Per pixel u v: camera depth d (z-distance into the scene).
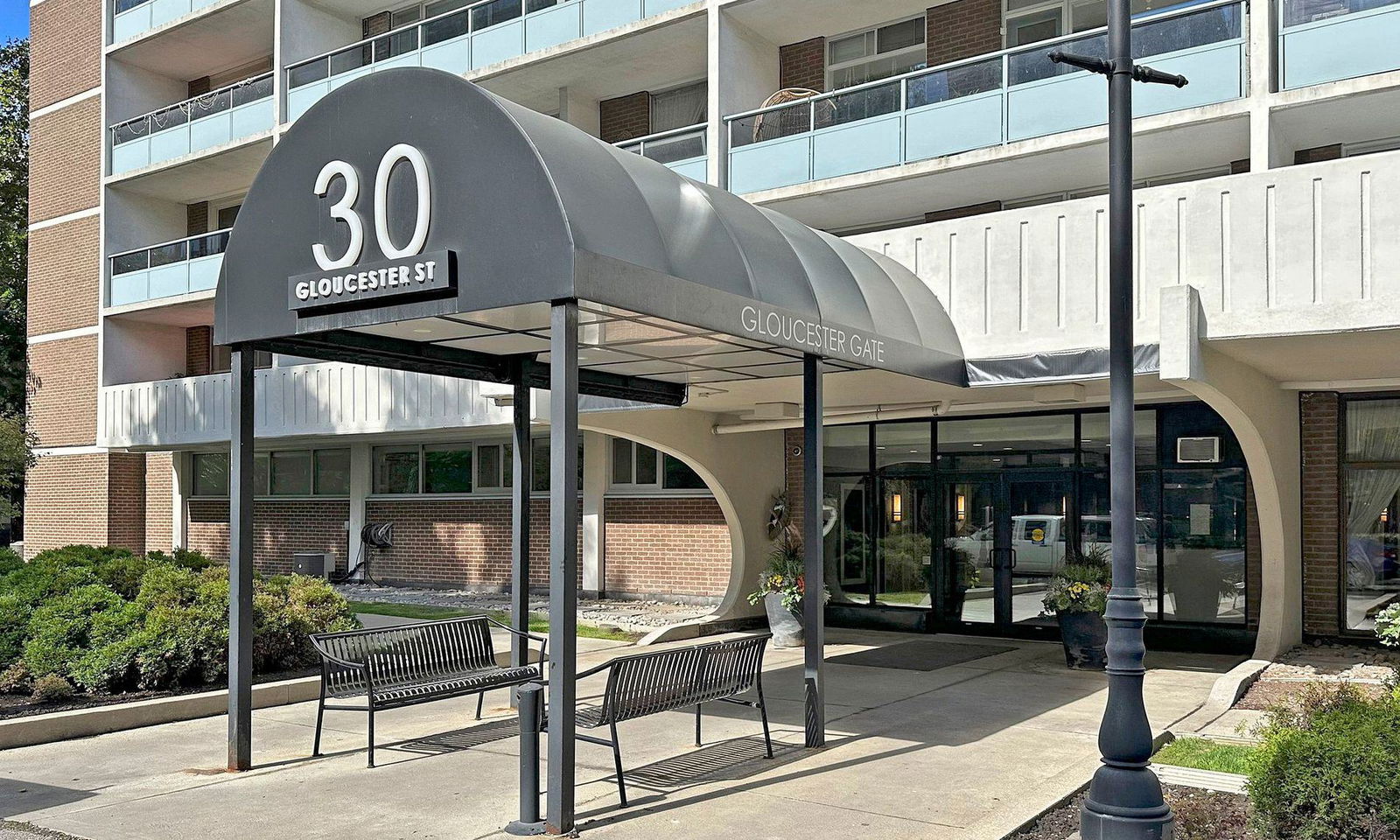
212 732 9.87
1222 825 6.54
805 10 19.25
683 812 7.18
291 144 8.22
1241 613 14.27
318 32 27.08
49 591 12.14
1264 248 10.64
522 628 10.80
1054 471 15.66
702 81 22.42
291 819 7.11
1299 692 8.92
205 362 30.81
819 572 9.27
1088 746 9.09
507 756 8.85
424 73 7.57
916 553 16.89
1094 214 11.70
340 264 7.91
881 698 11.35
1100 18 17.47
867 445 17.36
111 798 7.63
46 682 10.44
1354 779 5.68
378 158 7.76
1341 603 13.87
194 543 29.66
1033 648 15.03
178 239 28.89
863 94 17.83
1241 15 14.59
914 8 19.11
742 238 8.89
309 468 28.12
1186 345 10.31
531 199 7.08
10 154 39.69
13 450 26.20
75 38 31.69
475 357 10.52
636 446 21.48
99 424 28.45
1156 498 14.87
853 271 10.77
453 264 7.38
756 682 8.99
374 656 9.15
